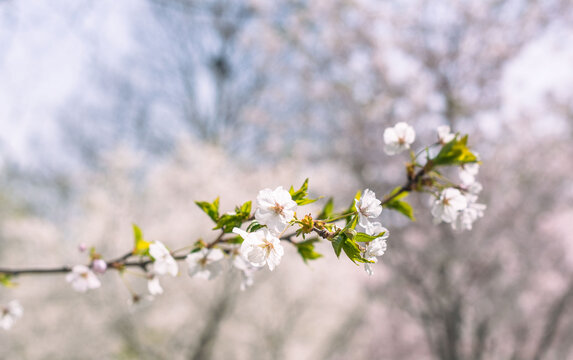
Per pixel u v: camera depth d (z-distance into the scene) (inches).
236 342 412.2
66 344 367.9
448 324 295.0
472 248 301.4
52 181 555.2
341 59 348.5
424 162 57.8
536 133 317.1
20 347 367.6
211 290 367.9
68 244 409.1
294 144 445.7
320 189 370.9
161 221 399.5
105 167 414.0
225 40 544.7
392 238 303.7
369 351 438.9
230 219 49.4
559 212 318.3
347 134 341.1
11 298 365.4
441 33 318.3
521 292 330.6
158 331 383.2
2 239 400.5
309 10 355.6
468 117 304.2
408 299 338.0
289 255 386.6
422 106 313.6
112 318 349.7
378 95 339.9
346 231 39.8
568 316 349.1
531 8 298.2
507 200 308.0
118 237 385.4
